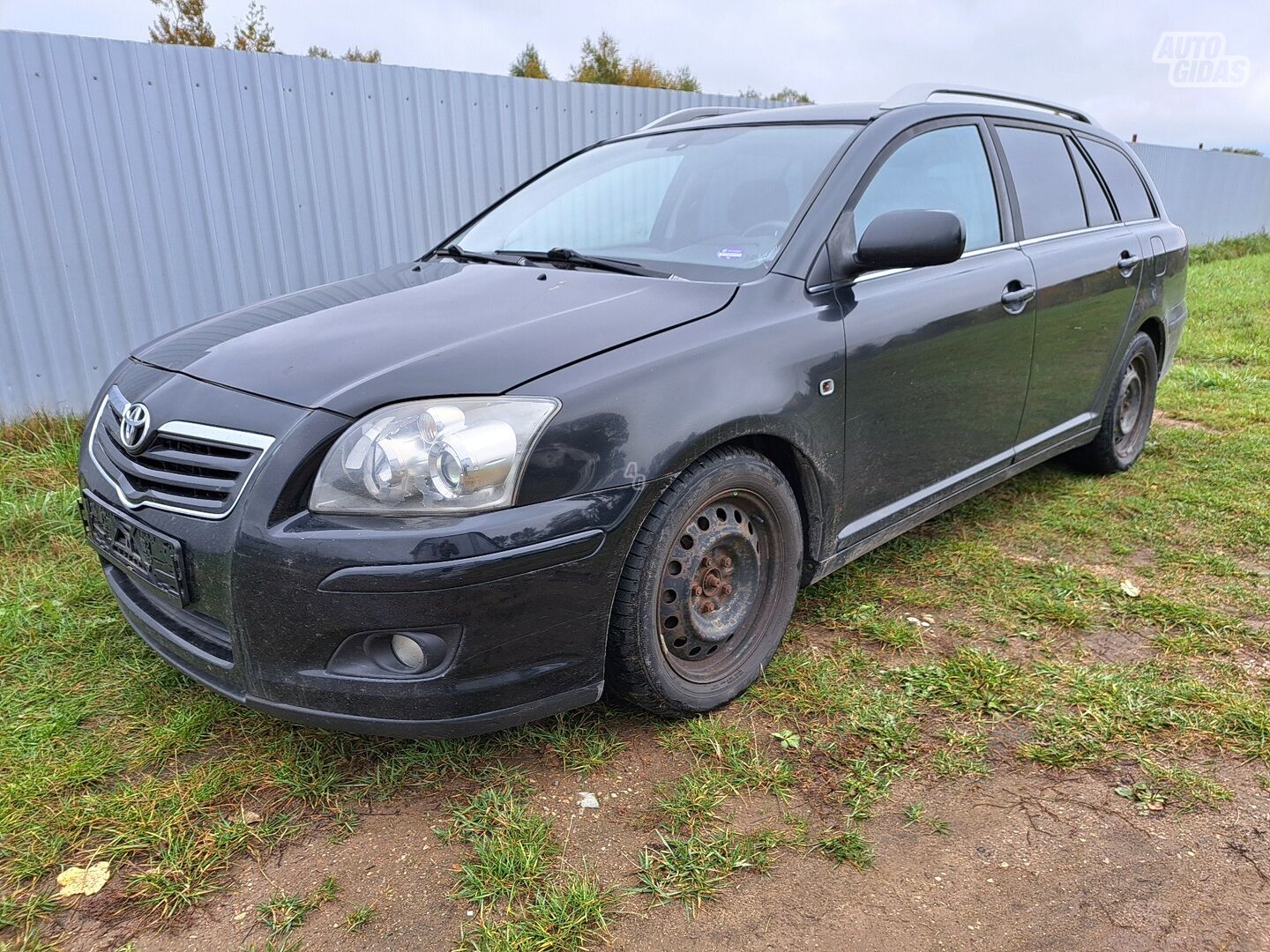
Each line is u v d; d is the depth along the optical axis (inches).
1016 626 113.3
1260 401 224.5
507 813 80.0
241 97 211.6
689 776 85.1
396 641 75.9
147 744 89.4
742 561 96.6
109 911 70.3
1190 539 139.9
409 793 83.6
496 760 87.7
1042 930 67.6
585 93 272.2
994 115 137.3
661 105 292.0
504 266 112.3
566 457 76.1
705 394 85.0
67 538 139.9
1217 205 719.7
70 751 88.4
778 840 76.8
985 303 119.9
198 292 215.6
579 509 76.5
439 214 251.4
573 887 71.4
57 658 105.7
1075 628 112.8
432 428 73.2
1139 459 181.2
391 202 241.4
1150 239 165.8
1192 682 99.5
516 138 261.6
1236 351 286.0
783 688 99.1
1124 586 122.5
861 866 74.2
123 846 75.9
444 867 74.7
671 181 120.8
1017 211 134.8
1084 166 156.6
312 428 74.9
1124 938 66.8
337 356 83.3
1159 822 79.0
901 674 101.4
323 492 73.7
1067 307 138.6
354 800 82.6
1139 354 167.5
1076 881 72.5
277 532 73.2
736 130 124.6
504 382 77.0
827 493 101.6
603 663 82.8
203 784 83.6
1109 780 84.7
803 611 117.2
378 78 231.5
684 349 85.7
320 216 230.2
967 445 124.4
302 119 221.8
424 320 90.7
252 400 79.7
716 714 94.9
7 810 79.9
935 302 112.0
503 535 73.1
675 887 71.9
